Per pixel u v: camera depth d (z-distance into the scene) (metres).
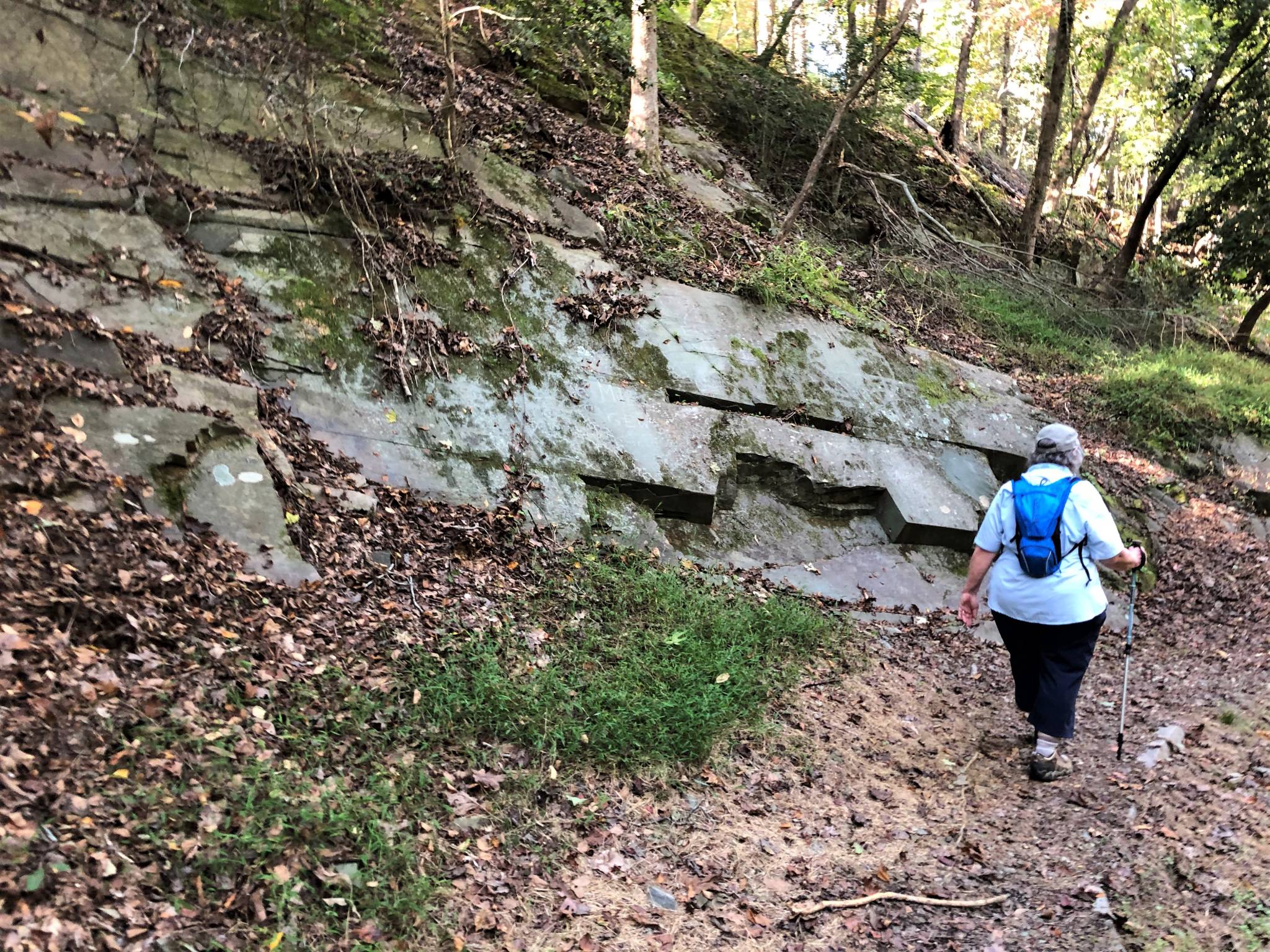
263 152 6.48
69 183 5.47
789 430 7.55
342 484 5.17
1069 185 23.50
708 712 4.39
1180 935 3.42
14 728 2.80
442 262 6.94
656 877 3.45
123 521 3.98
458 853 3.24
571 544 5.77
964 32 20.33
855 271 11.55
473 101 8.91
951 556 7.54
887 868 3.74
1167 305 15.83
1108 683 6.07
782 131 13.92
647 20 10.19
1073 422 10.09
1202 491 10.09
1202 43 18.55
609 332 7.41
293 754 3.32
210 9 7.36
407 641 4.23
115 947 2.34
